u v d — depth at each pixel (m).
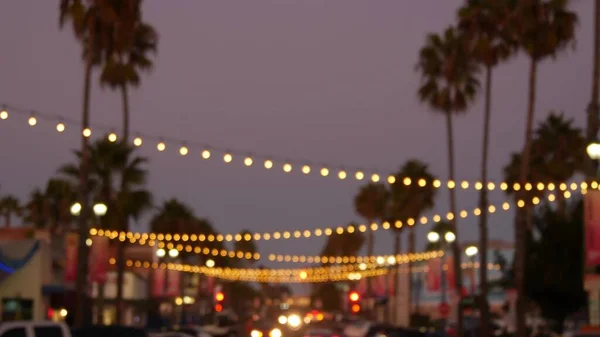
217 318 73.88
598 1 36.97
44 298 50.31
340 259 106.69
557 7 44.56
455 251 54.09
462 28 49.75
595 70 36.75
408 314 79.94
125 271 76.88
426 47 57.00
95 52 43.66
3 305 46.19
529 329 53.88
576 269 43.03
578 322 51.19
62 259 58.12
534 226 45.97
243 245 131.50
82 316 41.12
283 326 67.88
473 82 56.19
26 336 21.91
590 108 36.59
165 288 64.38
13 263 44.56
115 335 26.83
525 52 45.41
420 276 99.00
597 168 35.69
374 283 91.56
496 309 80.88
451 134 56.84
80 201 41.91
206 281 96.38
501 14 48.31
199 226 85.50
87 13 42.12
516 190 56.16
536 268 44.03
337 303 164.12
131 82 53.19
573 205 44.66
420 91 57.31
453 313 76.62
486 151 49.31
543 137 58.56
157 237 68.44
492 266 79.50
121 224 53.22
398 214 80.25
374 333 49.84
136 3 43.06
